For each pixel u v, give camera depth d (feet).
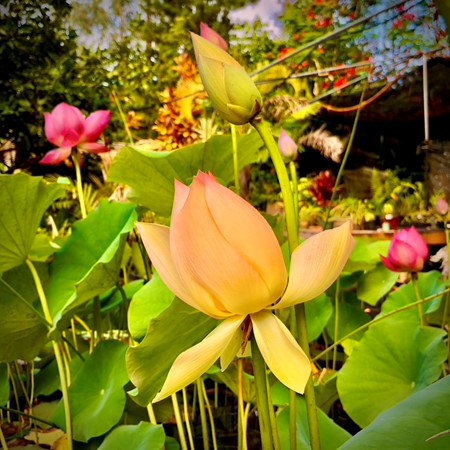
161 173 3.27
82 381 3.41
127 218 3.49
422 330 3.29
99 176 13.00
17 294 3.28
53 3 16.90
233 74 1.49
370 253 5.56
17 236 3.19
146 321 2.77
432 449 1.31
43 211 3.35
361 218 15.75
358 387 3.17
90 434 3.08
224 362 1.48
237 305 1.38
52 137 4.01
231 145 3.31
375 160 18.57
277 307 1.42
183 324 2.17
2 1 16.06
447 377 1.63
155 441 2.63
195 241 1.34
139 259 5.26
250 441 3.59
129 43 20.21
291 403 1.75
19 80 16.03
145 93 16.76
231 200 1.36
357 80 6.27
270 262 1.36
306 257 1.38
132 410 3.43
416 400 1.53
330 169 19.22
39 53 16.53
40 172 16.25
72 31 17.34
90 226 3.56
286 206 1.56
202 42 1.56
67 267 3.56
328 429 2.59
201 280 1.37
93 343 4.10
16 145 16.44
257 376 1.55
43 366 4.97
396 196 15.39
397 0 4.50
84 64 17.42
